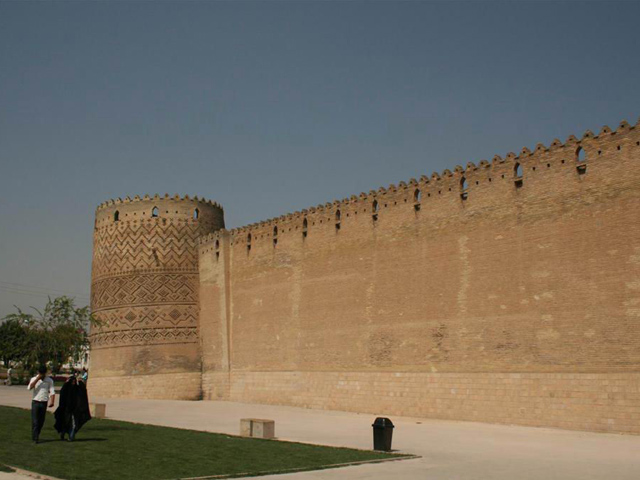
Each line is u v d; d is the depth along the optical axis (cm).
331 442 1969
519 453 1755
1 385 5256
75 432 1817
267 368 3681
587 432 2252
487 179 2752
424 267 2933
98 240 4478
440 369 2788
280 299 3669
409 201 3050
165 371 4147
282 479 1312
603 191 2370
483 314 2667
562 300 2425
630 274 2256
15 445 1681
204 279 4281
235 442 1859
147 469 1399
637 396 2177
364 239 3234
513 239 2616
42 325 3275
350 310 3241
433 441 2016
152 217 4325
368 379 3086
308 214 3575
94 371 4350
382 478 1326
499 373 2572
